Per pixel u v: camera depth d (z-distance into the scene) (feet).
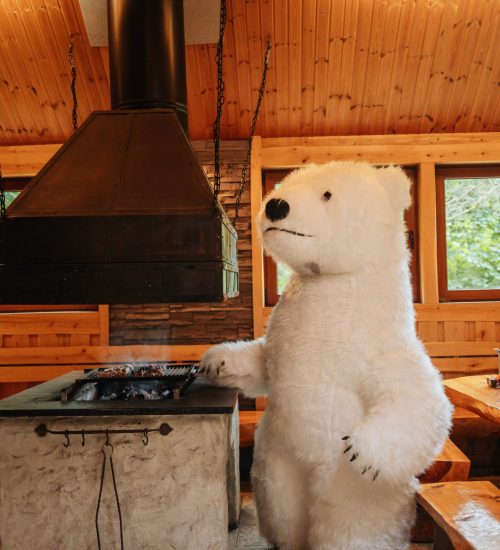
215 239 6.63
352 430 5.95
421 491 7.14
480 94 12.59
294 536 6.97
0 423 6.96
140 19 8.53
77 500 6.95
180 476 6.90
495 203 13.60
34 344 13.39
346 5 11.25
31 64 12.24
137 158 7.32
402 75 12.32
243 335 13.21
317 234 6.64
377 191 6.94
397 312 6.84
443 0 11.16
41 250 6.67
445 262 13.47
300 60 12.09
